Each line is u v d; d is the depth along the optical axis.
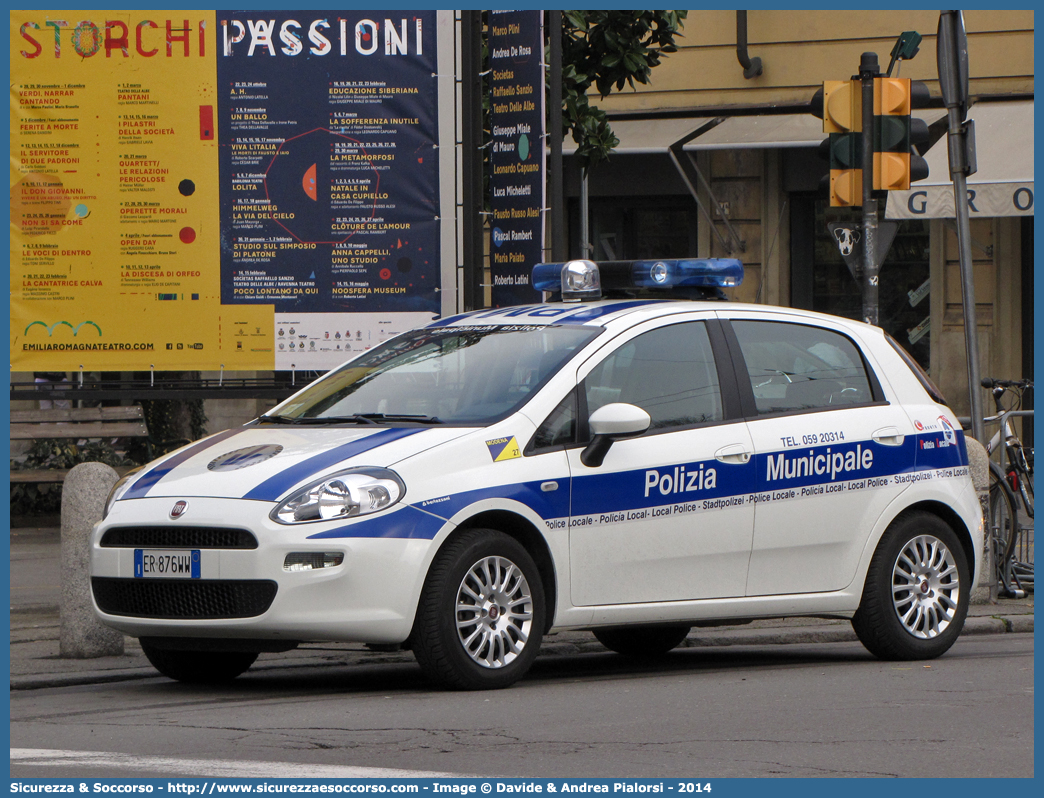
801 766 21.03
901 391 33.53
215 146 48.88
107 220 49.34
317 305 48.88
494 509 27.03
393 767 20.75
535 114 44.84
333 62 48.38
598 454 28.41
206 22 48.75
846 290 71.69
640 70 55.16
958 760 21.52
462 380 29.73
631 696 27.06
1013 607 41.38
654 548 29.05
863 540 31.97
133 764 21.12
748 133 67.88
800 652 35.72
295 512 25.70
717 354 31.03
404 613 25.97
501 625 27.41
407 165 48.31
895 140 40.84
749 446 30.47
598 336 29.70
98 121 49.12
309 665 32.75
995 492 42.97
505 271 45.81
